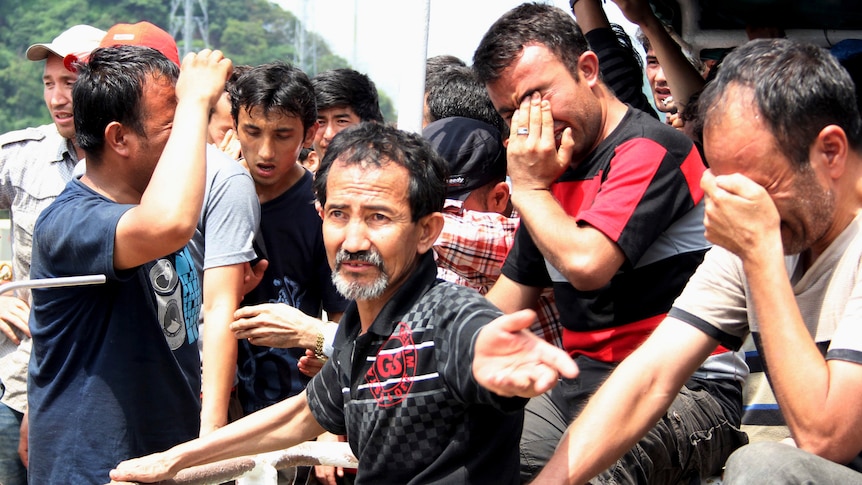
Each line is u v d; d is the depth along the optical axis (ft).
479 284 11.25
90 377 9.60
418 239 7.72
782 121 7.11
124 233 9.19
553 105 9.53
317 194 7.94
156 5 172.45
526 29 9.62
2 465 13.24
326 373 8.42
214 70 9.90
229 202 11.24
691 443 9.39
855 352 7.12
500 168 12.00
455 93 12.59
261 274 11.66
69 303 9.61
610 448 7.82
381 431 7.56
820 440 7.10
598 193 9.50
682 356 8.09
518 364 6.41
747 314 8.05
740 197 7.22
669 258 9.52
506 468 7.54
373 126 7.89
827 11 11.02
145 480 8.53
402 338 7.51
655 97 15.07
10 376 13.24
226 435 8.75
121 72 9.70
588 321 9.71
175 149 9.39
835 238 7.56
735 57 7.47
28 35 160.56
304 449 9.48
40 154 13.92
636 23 12.77
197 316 10.62
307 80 12.46
